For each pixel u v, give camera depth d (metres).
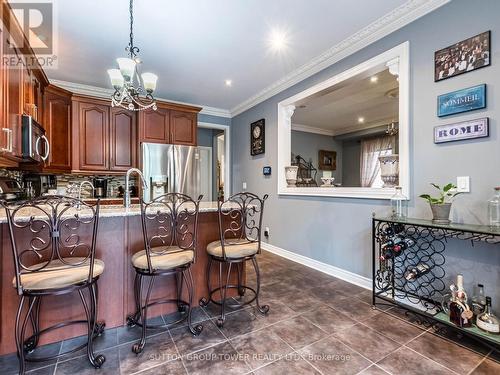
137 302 1.99
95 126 3.80
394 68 2.41
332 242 3.07
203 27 2.46
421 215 2.18
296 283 2.81
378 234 2.31
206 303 2.29
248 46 2.82
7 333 1.65
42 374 1.47
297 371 1.49
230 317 2.10
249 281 2.87
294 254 3.66
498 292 1.77
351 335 1.84
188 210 2.07
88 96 3.73
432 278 2.11
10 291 1.66
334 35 2.62
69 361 1.59
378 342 1.76
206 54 2.98
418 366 1.52
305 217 3.48
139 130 4.00
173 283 2.19
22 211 1.77
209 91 4.17
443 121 2.04
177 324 2.00
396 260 2.31
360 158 6.94
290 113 3.87
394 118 5.74
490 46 1.79
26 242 1.68
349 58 2.83
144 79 2.16
